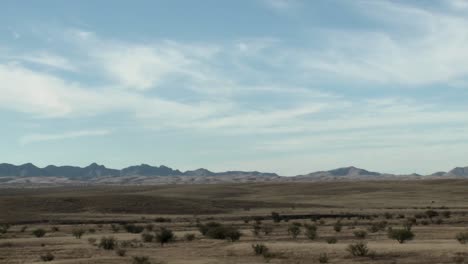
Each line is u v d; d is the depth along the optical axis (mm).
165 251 44594
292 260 36969
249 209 119500
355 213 99625
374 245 41125
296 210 113062
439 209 109312
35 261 39125
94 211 111562
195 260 38094
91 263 37469
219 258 39156
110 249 46969
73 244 51500
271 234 58625
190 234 57281
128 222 90000
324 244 43062
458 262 33625
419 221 75625
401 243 43906
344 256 37281
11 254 43969
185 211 113000
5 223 89312
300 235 57312
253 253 40531
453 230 56188
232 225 75625
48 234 67438
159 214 109562
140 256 40000
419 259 35219
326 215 94938
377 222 73812
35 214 104938
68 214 107000
